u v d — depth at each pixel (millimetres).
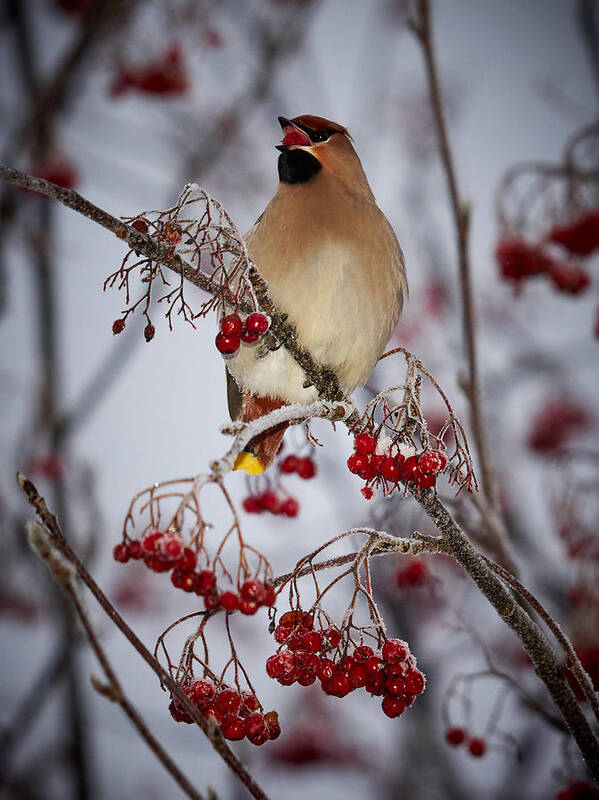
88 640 3502
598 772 5066
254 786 3721
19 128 11000
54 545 3797
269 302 5895
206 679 4410
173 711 4367
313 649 4477
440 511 4848
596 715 4828
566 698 5098
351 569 4652
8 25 11281
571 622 7852
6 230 10766
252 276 5844
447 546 4906
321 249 7188
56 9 11594
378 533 4680
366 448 4832
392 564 7352
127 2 10859
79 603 3510
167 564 3902
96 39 10977
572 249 8820
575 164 8844
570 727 5117
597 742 5090
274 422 4453
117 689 3475
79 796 10375
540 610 4859
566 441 11430
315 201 7312
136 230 4969
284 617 4586
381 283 7438
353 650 4742
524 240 9000
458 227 7617
